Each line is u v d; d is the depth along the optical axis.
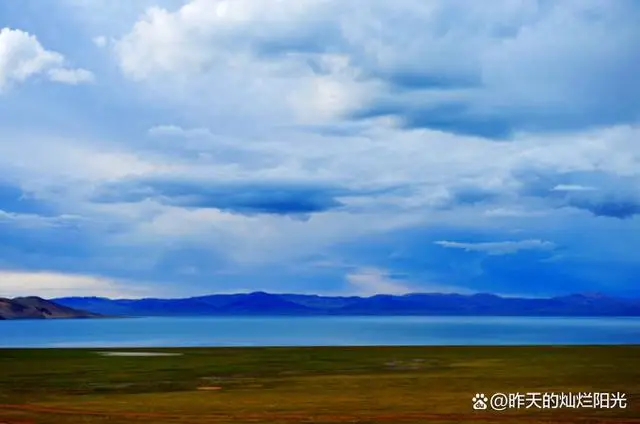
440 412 41.19
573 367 67.31
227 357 85.38
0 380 58.91
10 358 84.25
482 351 92.75
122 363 76.25
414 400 45.62
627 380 55.88
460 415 40.22
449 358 80.56
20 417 40.22
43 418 39.81
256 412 41.31
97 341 164.25
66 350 101.69
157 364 74.81
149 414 40.88
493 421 38.41
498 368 66.94
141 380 58.66
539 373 61.78
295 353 93.12
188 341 165.12
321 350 99.38
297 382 56.38
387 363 74.25
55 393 50.22
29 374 63.84
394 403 44.44
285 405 43.88
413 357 82.88
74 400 46.50
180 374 63.56
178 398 47.28
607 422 38.22
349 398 46.75
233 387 53.22
